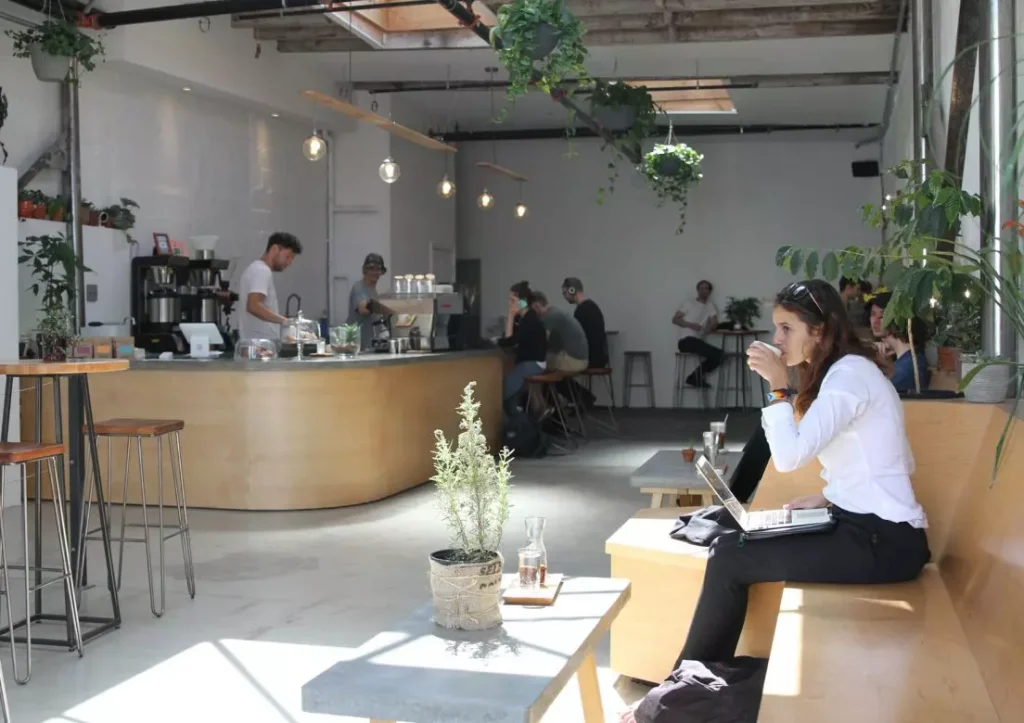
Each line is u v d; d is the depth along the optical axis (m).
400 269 13.15
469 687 2.19
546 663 2.33
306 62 11.47
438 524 6.70
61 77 7.98
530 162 15.66
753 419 13.41
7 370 3.99
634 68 11.14
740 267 15.16
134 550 5.99
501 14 6.49
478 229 15.83
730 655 3.38
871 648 2.69
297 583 5.24
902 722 2.25
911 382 5.27
